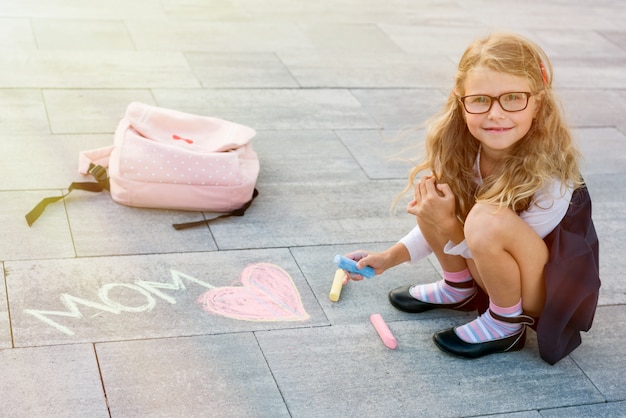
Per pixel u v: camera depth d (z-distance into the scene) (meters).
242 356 2.88
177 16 6.13
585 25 7.18
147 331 2.95
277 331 3.04
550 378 2.94
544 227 2.80
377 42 6.17
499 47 2.70
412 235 3.20
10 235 3.40
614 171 4.57
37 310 2.99
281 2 6.81
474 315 3.25
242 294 3.22
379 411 2.71
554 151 2.78
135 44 5.48
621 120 5.25
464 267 3.13
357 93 5.21
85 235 3.46
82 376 2.70
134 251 3.40
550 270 2.78
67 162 3.98
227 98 4.89
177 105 4.70
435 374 2.91
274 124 4.65
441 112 3.01
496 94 2.68
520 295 2.91
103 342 2.87
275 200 3.90
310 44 5.93
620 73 6.09
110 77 4.95
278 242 3.59
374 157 4.43
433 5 7.29
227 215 3.71
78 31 5.57
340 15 6.68
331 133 4.64
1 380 2.64
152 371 2.76
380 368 2.91
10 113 4.36
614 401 2.87
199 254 3.43
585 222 2.87
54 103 4.54
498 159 2.88
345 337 3.04
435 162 2.98
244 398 2.69
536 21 7.14
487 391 2.85
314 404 2.71
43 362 2.74
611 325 3.26
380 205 3.98
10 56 5.03
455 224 2.92
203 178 3.64
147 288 3.18
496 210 2.72
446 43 6.32
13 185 3.75
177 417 2.58
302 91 5.13
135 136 3.68
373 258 3.16
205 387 2.72
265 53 5.64
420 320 3.19
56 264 3.25
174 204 3.68
